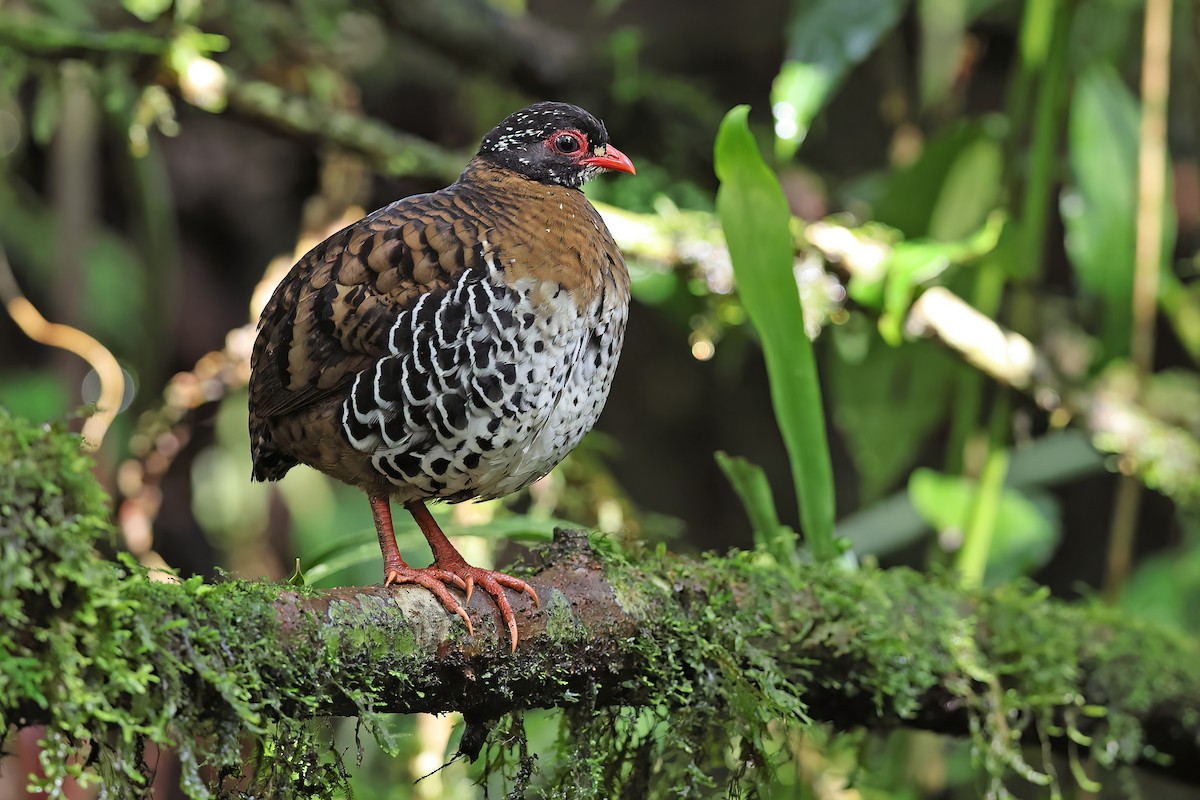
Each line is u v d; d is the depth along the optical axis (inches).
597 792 235.6
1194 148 532.7
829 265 367.6
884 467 427.8
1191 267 550.0
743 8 595.2
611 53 450.3
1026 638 283.3
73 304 473.7
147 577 185.8
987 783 279.9
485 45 447.8
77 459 168.7
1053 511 421.4
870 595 267.1
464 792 348.5
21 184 566.6
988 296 385.1
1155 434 385.1
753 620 247.9
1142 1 442.6
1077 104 382.6
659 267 374.0
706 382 647.8
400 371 237.0
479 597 222.7
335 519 531.5
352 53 517.0
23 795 323.9
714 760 249.8
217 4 424.2
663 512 647.1
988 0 454.3
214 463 516.1
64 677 166.7
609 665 234.2
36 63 382.0
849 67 371.9
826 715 275.7
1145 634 300.2
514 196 256.1
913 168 402.6
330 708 206.1
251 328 389.4
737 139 259.9
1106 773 410.0
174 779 419.5
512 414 242.1
